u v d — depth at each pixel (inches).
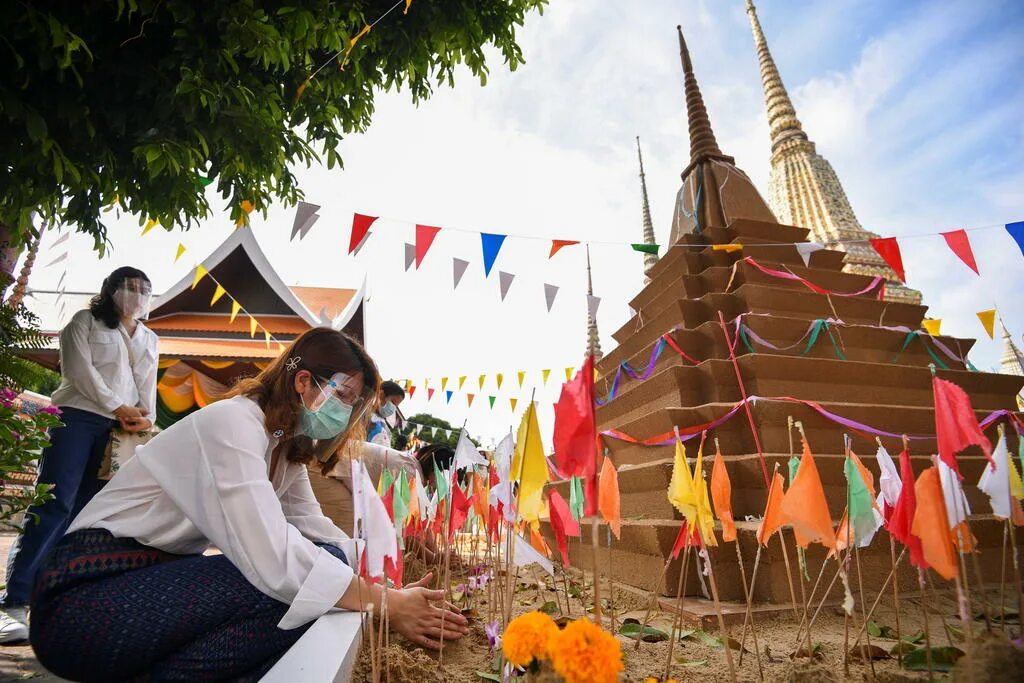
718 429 163.5
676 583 125.8
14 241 122.0
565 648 42.4
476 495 106.0
